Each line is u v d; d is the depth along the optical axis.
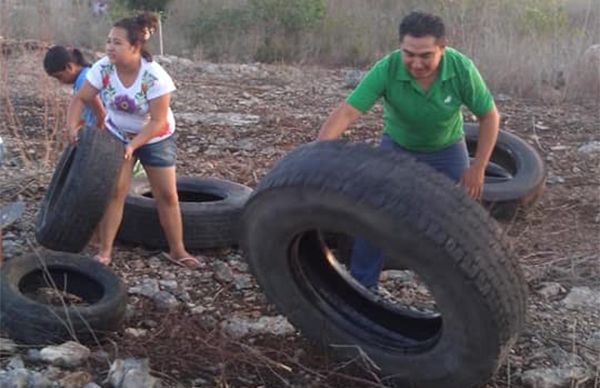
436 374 4.05
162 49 13.76
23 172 7.16
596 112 10.19
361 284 4.66
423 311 4.77
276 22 14.53
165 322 4.81
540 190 6.78
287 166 3.91
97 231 5.89
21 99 9.51
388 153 3.82
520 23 13.42
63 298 4.85
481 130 4.60
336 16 14.87
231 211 5.83
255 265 4.28
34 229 6.00
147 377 4.16
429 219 3.66
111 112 5.34
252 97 10.64
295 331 4.73
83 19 14.89
